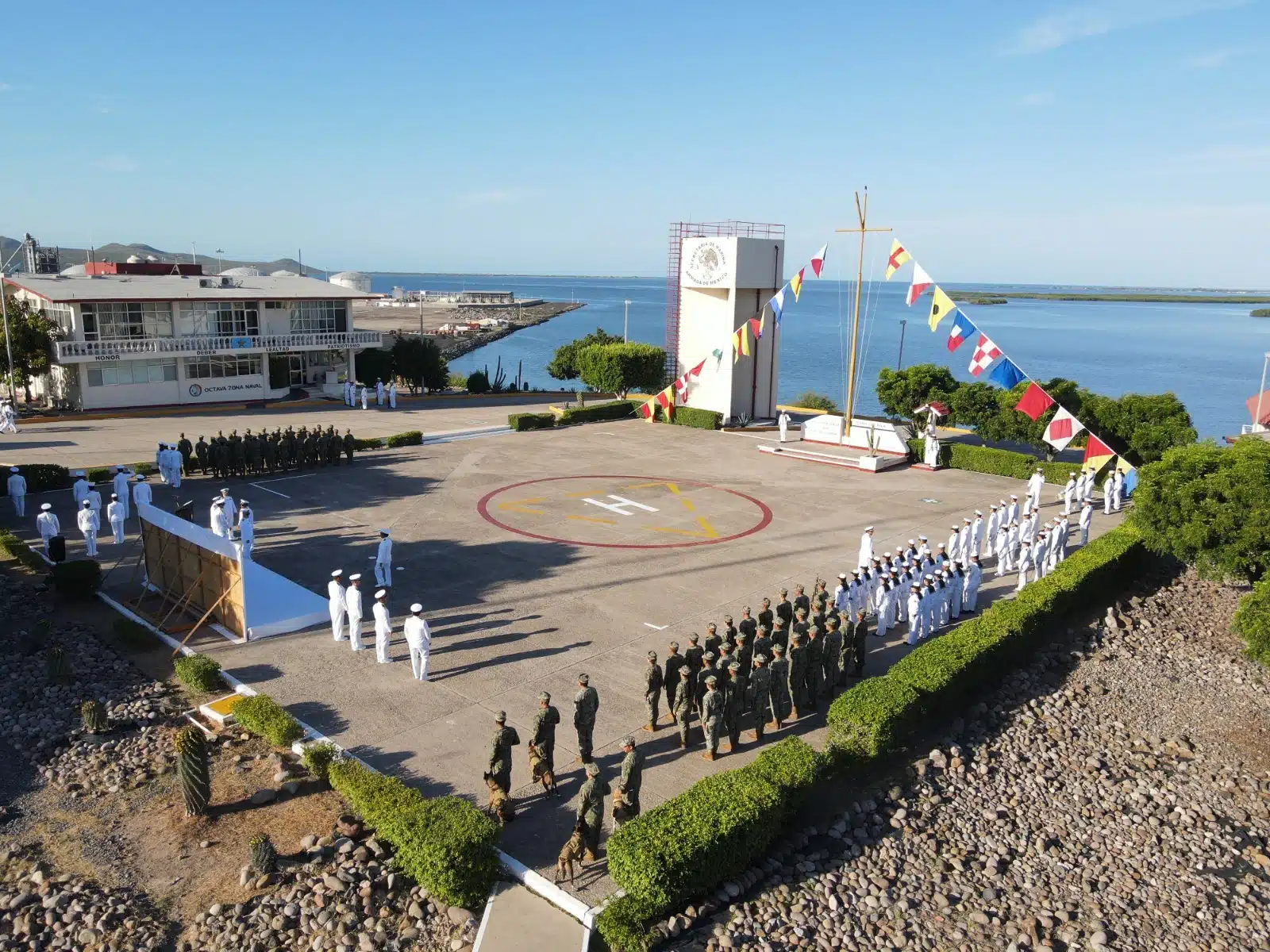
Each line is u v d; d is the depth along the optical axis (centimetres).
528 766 1545
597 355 5372
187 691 1808
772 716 1752
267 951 1128
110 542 2783
